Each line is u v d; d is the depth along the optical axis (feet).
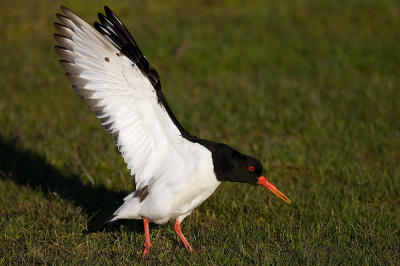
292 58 71.05
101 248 29.19
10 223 31.63
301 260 26.73
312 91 56.95
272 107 53.31
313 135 46.06
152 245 29.86
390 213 32.14
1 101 56.49
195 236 30.53
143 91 26.50
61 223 32.60
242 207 33.94
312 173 39.22
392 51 69.77
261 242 28.76
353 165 39.37
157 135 27.32
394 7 88.89
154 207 27.40
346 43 74.23
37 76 64.69
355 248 27.73
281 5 95.14
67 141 45.47
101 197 36.22
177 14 93.15
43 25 84.07
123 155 27.32
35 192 37.09
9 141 45.19
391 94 54.60
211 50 72.28
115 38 25.88
